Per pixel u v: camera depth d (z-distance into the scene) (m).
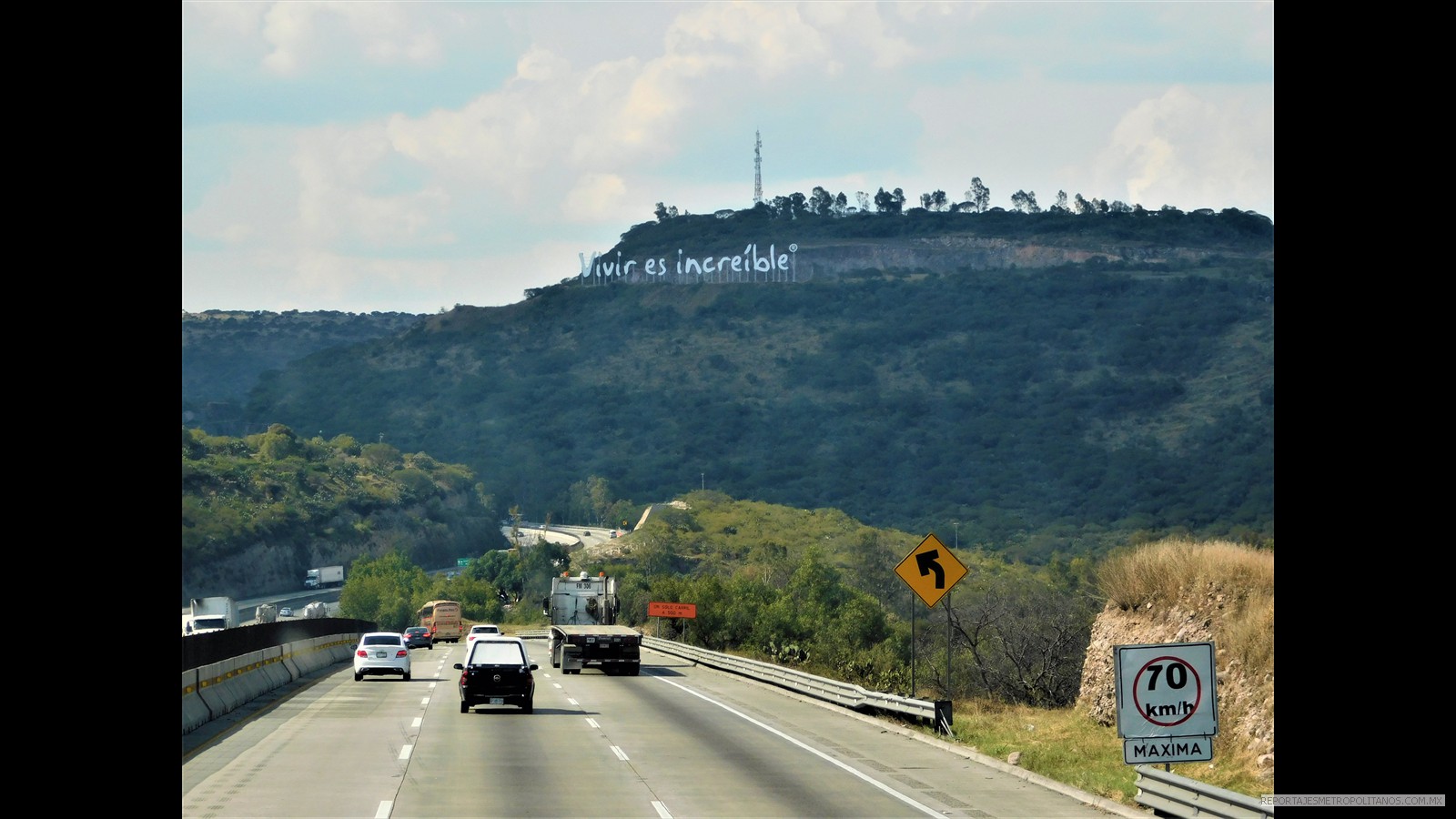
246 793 24.83
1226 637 32.78
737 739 35.34
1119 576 39.56
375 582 198.00
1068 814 23.66
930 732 36.09
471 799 24.45
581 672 64.56
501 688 41.53
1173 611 36.38
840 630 76.88
